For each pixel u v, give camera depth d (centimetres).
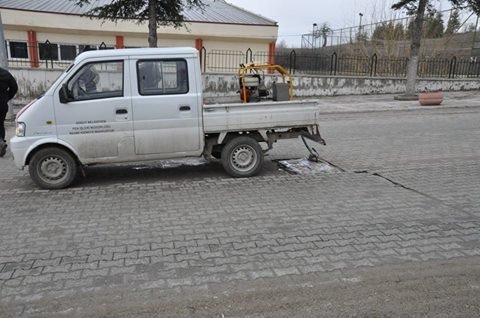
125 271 391
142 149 656
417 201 579
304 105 711
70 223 512
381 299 342
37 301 343
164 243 452
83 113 630
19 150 626
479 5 1873
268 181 686
